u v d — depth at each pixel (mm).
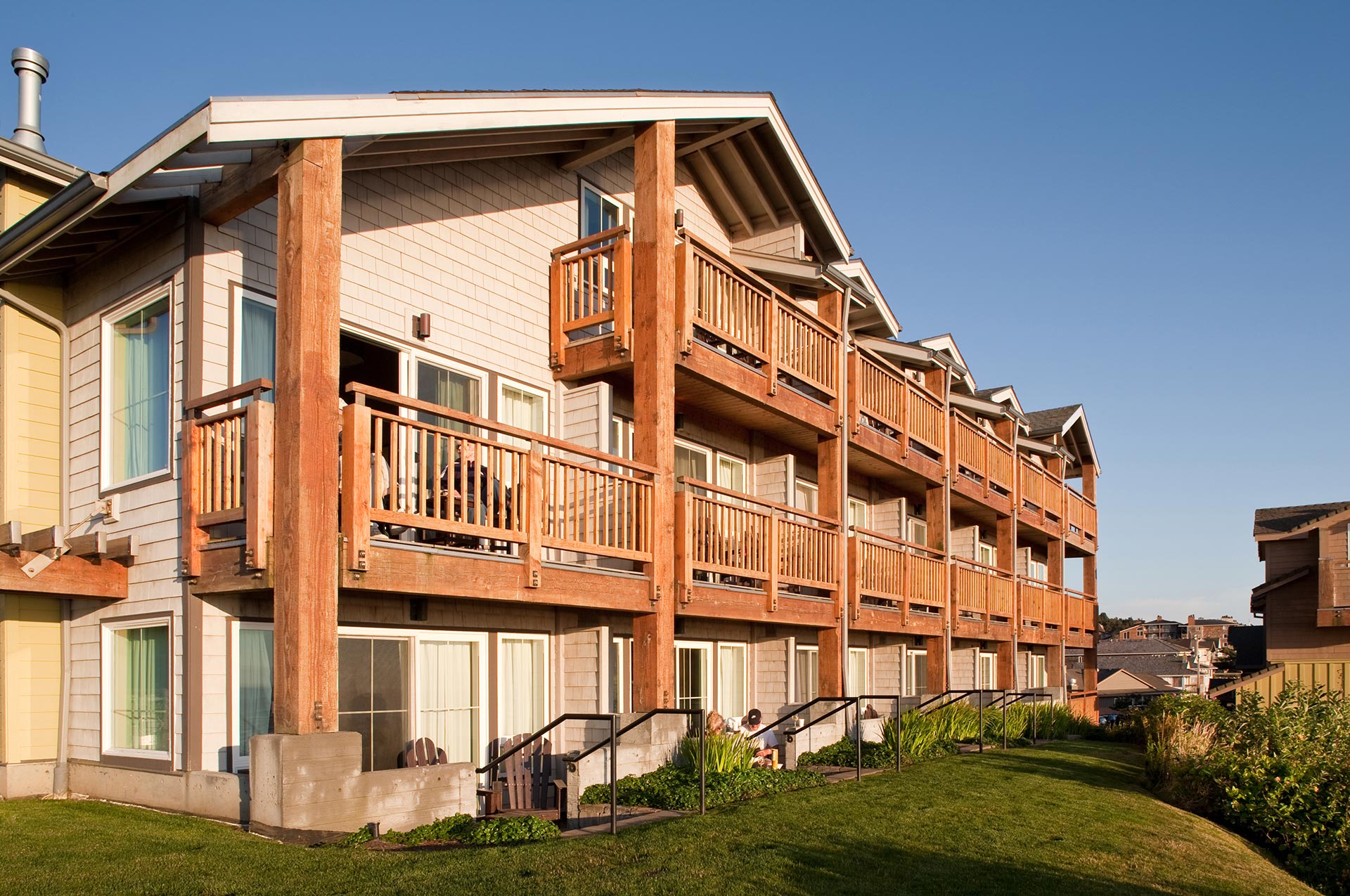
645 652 11344
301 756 7434
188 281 9227
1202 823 12180
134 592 9617
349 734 7742
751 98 14328
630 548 11086
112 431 10297
